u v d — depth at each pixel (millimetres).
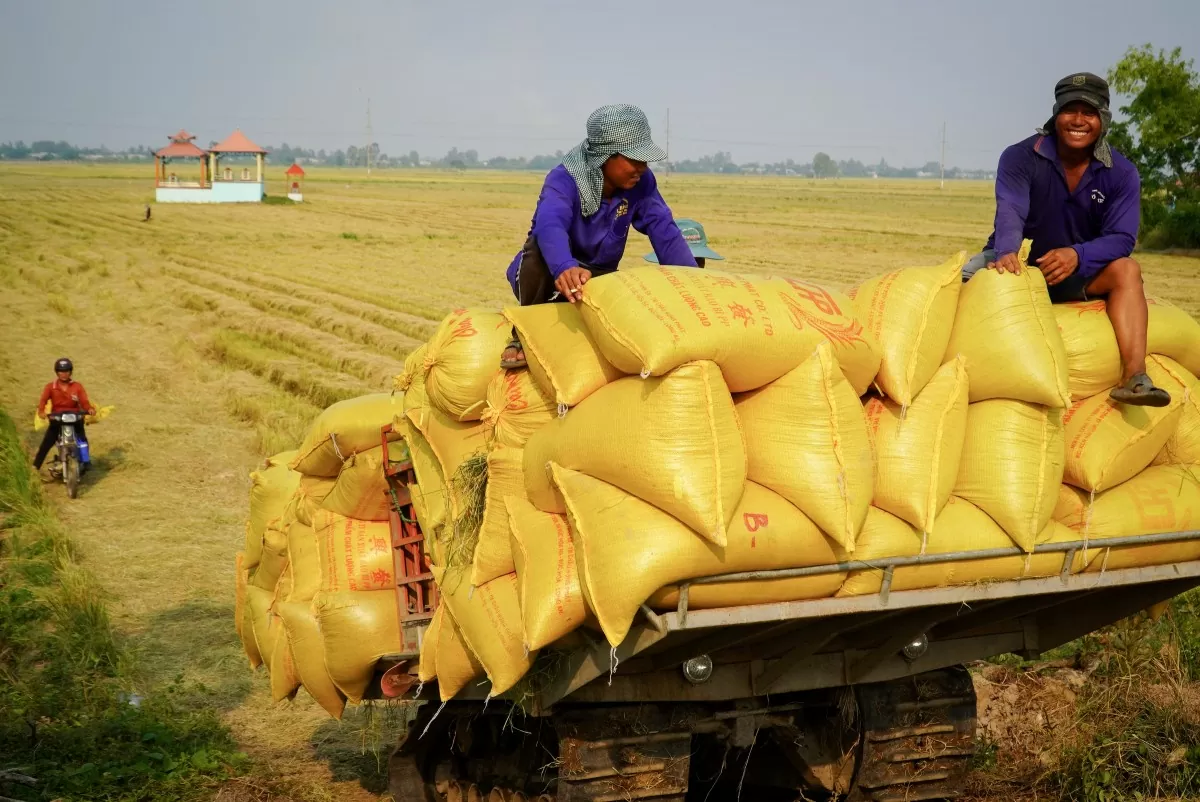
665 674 4688
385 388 17453
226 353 21609
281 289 30859
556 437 4359
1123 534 4539
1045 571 4492
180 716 7523
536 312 4633
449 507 4988
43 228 52438
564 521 4438
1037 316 4531
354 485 5867
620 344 4078
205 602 9984
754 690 4793
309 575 6199
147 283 33250
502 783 5988
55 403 13562
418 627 5691
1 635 8484
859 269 35188
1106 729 5859
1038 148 5039
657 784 4750
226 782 6484
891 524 4301
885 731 5031
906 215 77000
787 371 4191
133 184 106500
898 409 4480
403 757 6199
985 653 5215
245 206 76000
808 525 4102
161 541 11734
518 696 4836
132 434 16250
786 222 66812
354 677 5879
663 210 5199
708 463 3967
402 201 89812
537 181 164625
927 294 4555
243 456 15203
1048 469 4434
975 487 4465
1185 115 43188
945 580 4383
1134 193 4953
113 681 8062
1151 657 6344
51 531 11125
